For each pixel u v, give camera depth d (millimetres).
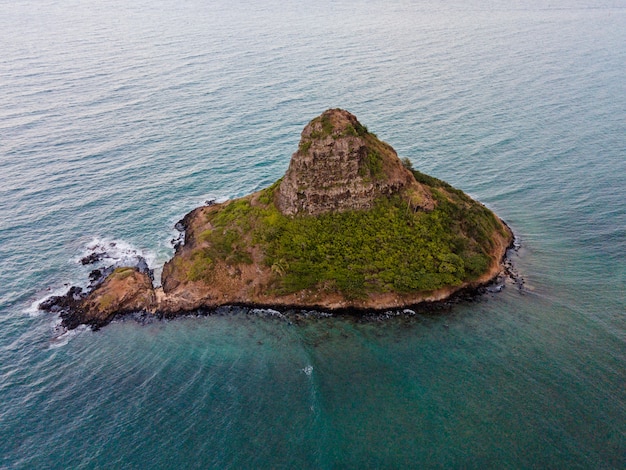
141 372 63438
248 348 66625
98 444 53125
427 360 62375
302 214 81938
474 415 53812
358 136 81750
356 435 52094
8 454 52438
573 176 112250
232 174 117812
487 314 70000
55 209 103000
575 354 61344
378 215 80812
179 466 50219
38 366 65188
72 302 77938
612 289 73125
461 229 82125
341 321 70625
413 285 72875
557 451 48938
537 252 85062
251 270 78125
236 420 55062
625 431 50594
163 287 80375
